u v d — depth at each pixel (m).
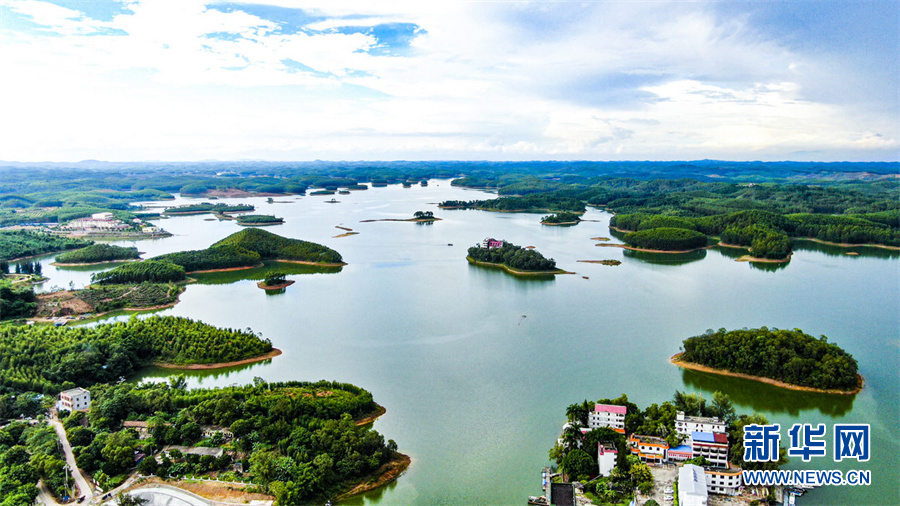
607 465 188.38
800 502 174.00
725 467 188.25
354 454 192.00
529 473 191.12
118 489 182.50
